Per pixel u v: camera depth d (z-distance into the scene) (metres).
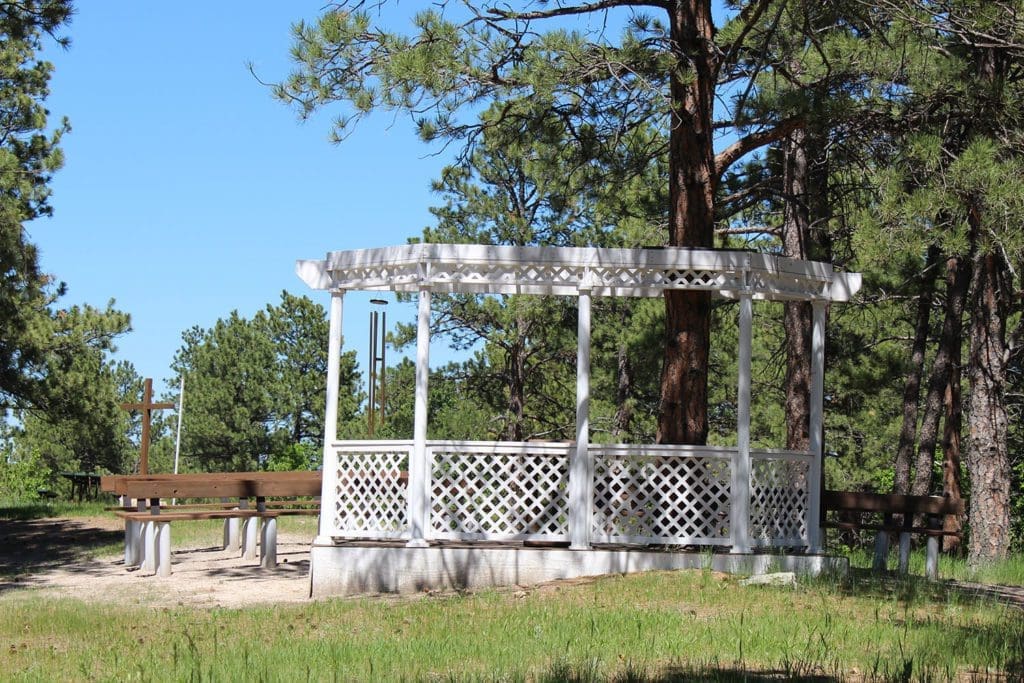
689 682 7.20
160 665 8.21
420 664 7.92
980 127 14.62
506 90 13.73
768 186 19.42
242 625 10.04
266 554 15.01
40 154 22.53
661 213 17.89
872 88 14.75
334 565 12.34
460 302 26.48
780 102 13.82
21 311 22.42
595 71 13.52
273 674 7.63
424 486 12.38
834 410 27.56
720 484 12.45
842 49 14.52
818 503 12.97
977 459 16.77
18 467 39.34
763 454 12.48
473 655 8.21
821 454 13.05
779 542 12.62
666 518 13.03
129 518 14.54
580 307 12.34
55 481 47.81
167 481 15.19
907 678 7.16
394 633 9.27
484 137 15.76
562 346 26.81
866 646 8.57
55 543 19.25
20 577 14.82
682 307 13.50
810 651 8.23
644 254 12.23
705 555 12.14
